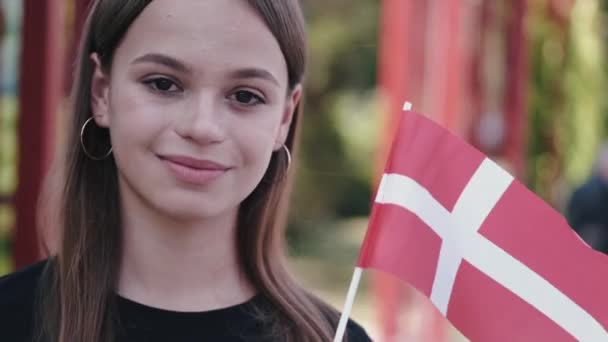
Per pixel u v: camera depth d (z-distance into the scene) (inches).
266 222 95.0
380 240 97.7
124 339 87.2
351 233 741.9
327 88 783.7
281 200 96.2
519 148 435.5
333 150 772.0
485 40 426.3
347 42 784.3
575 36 605.6
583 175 606.2
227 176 85.0
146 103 83.9
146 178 84.4
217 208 85.0
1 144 207.8
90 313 87.1
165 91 84.1
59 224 91.5
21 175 173.8
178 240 87.9
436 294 98.0
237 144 84.7
